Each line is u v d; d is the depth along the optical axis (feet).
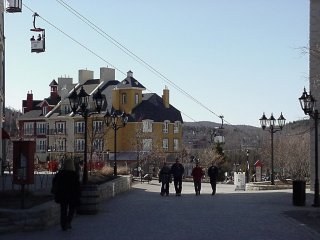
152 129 302.66
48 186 82.23
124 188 115.03
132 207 74.90
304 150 206.39
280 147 222.07
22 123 337.72
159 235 47.83
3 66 144.05
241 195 103.14
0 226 49.19
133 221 58.34
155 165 266.57
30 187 79.66
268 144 258.98
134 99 304.50
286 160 210.18
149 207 75.10
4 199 61.77
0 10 126.62
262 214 66.03
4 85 147.13
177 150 303.68
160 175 103.19
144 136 295.89
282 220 59.77
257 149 294.46
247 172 195.31
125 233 49.06
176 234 48.47
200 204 80.69
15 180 53.88
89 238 45.93
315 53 93.71
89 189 64.69
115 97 304.30
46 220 51.83
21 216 50.03
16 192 67.00
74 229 51.62
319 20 103.50
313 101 79.87
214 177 106.01
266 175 241.76
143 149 291.58
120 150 294.05
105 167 150.41
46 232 49.49
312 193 104.32
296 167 205.57
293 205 78.43
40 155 323.78
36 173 132.26
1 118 136.56
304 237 47.09
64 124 315.99
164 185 103.09
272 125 127.44
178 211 69.56
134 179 178.40
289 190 117.80
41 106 334.85
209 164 237.04
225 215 64.75
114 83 320.29
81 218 61.11
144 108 304.71
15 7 86.99
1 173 128.88
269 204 81.00
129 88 302.66
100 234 48.37
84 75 326.85
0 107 133.28
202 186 157.38
